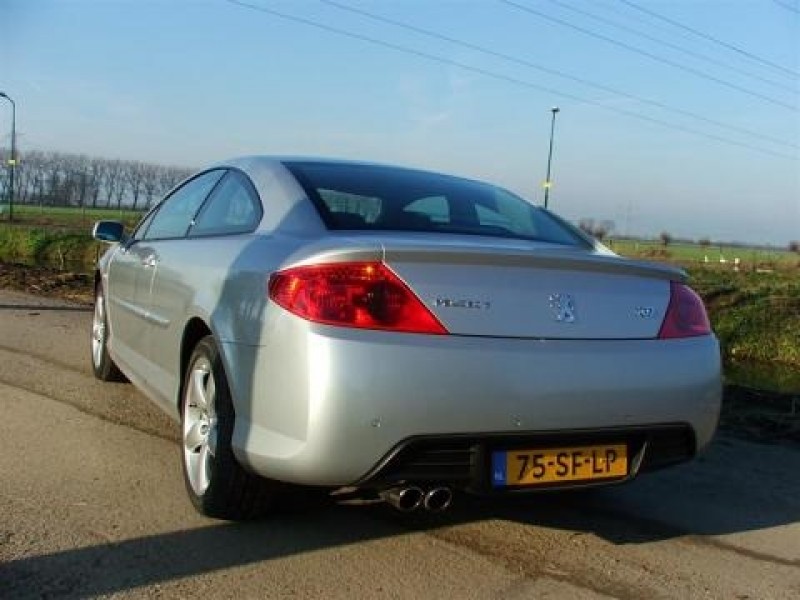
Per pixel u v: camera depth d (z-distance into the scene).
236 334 3.39
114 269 5.55
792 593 3.28
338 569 3.24
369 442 2.98
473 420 3.05
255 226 3.86
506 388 3.08
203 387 3.74
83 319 9.20
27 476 4.09
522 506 4.07
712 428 3.59
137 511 3.71
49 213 63.88
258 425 3.24
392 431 2.98
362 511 3.84
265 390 3.19
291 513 3.77
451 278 3.12
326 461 3.00
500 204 4.37
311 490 3.99
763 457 5.28
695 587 3.29
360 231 3.58
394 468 3.04
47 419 5.08
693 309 3.60
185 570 3.16
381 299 3.03
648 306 3.45
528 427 3.12
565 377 3.16
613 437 3.32
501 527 3.78
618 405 3.26
